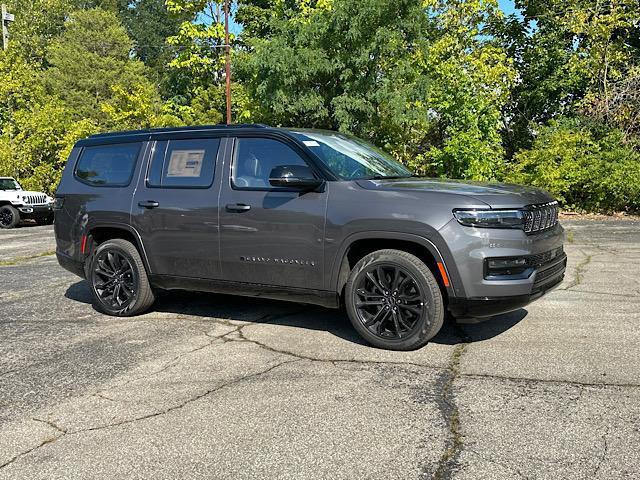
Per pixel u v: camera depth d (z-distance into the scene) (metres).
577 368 4.00
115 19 49.09
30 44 46.12
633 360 4.12
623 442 2.94
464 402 3.50
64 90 42.09
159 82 49.19
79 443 3.13
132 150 5.91
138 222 5.64
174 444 3.08
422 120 17.73
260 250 4.96
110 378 4.09
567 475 2.65
